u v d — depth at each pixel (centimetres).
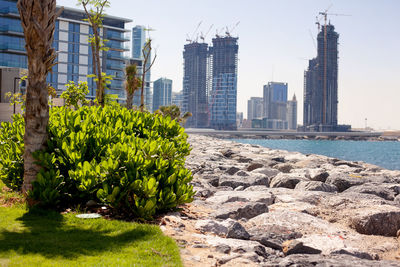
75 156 864
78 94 2523
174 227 752
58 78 10900
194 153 2761
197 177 1452
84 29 11319
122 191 824
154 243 634
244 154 2808
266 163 2130
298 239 686
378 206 874
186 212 898
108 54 11969
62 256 563
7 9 8950
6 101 4841
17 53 9131
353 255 620
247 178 1394
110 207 840
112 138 955
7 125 1167
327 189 1227
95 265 526
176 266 541
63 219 762
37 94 851
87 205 859
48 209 834
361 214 813
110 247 609
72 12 11244
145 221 777
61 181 848
